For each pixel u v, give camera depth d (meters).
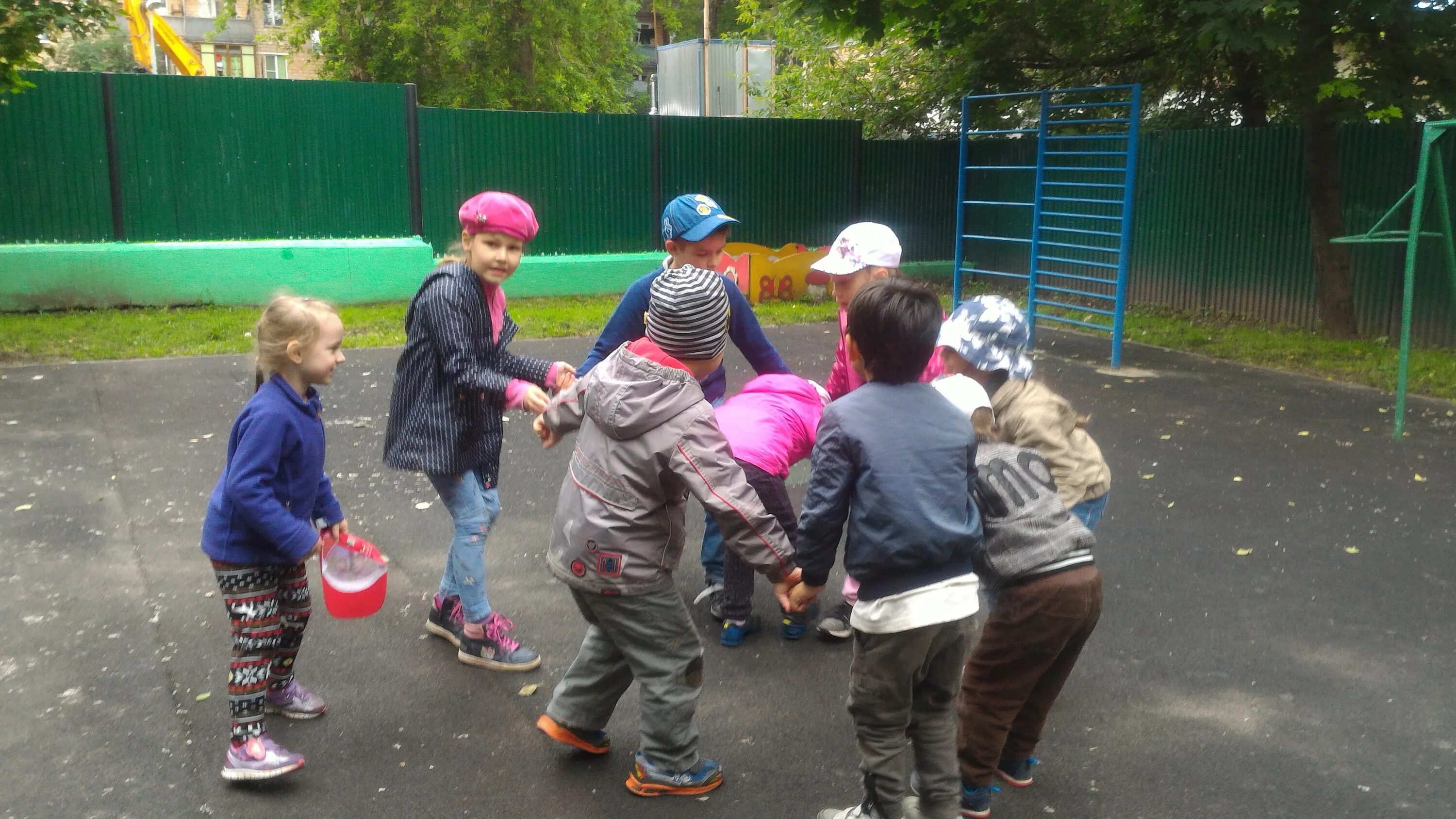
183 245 11.70
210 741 3.25
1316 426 7.43
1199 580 4.67
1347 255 10.75
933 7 11.56
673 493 2.83
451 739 3.29
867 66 17.14
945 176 15.70
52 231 11.26
